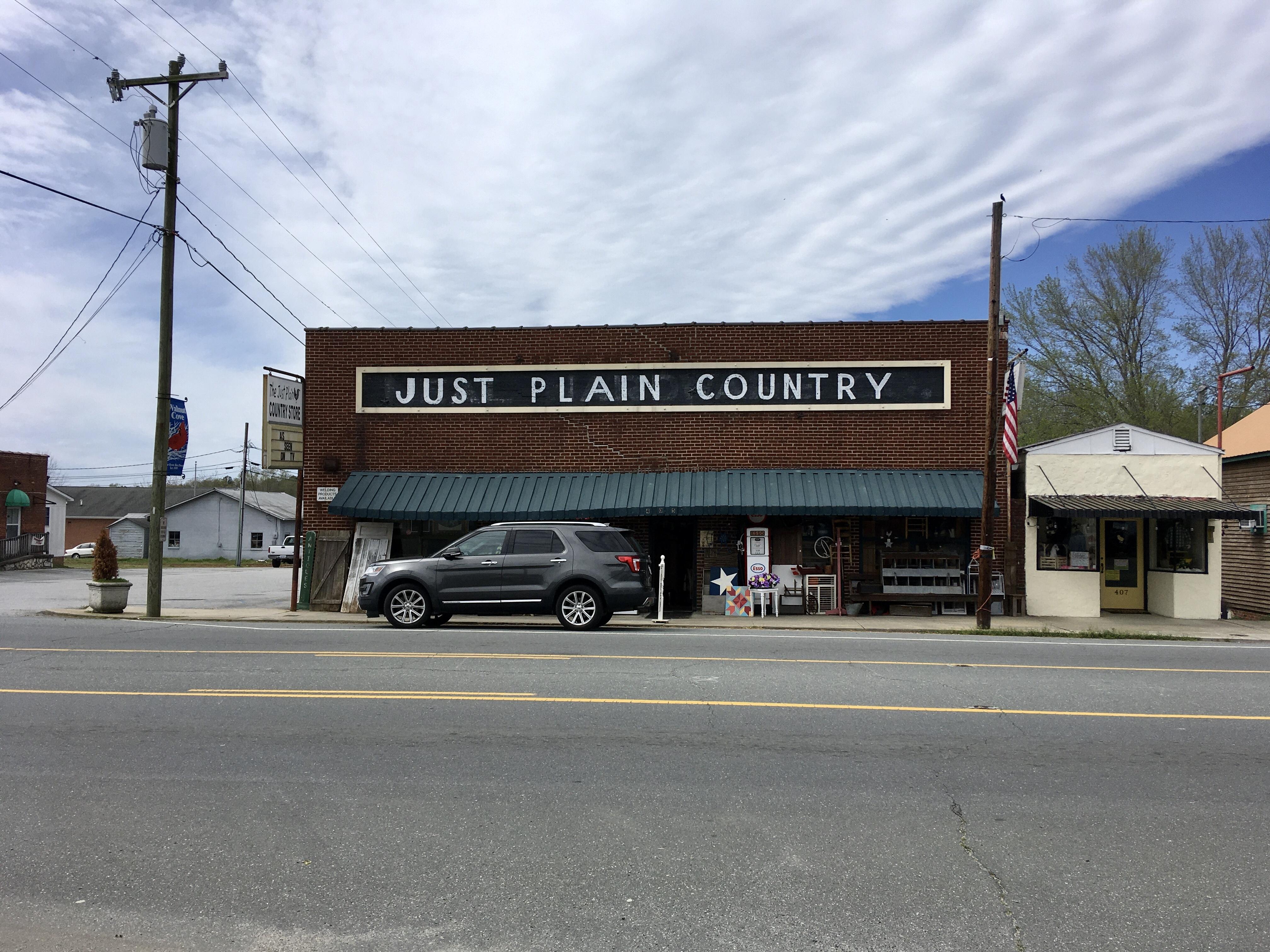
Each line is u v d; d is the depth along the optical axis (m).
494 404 18.22
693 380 17.89
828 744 6.64
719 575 17.38
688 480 17.45
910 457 17.48
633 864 4.55
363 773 5.94
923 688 8.64
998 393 15.85
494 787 5.66
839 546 16.97
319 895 4.21
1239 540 20.75
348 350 18.50
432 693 8.27
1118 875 4.46
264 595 25.11
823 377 17.67
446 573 13.95
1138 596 18.27
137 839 4.86
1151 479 17.38
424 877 4.39
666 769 6.03
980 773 6.00
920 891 4.26
